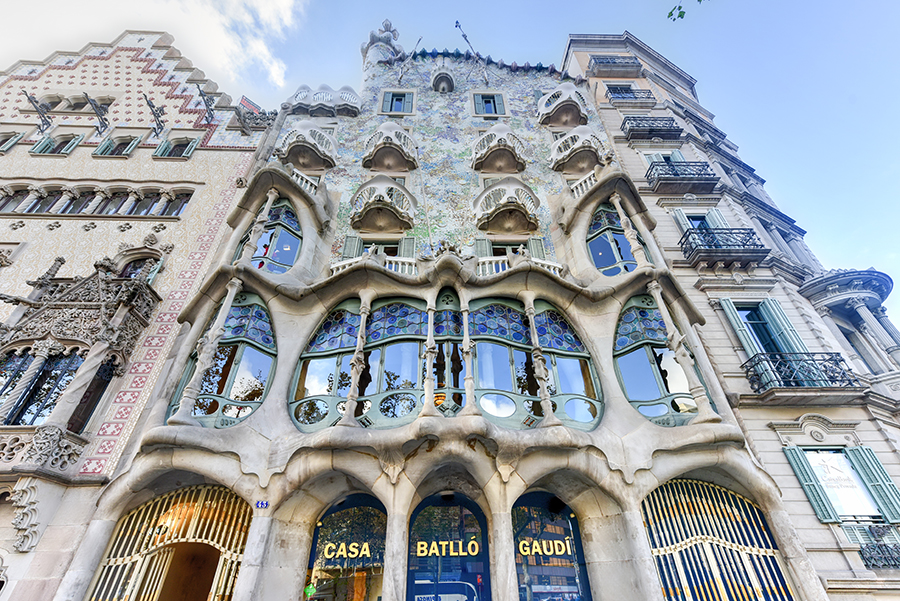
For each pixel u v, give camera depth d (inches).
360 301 451.2
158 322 490.3
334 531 382.9
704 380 430.0
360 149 704.4
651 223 560.7
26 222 589.3
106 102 769.6
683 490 395.9
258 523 333.4
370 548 374.6
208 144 692.7
